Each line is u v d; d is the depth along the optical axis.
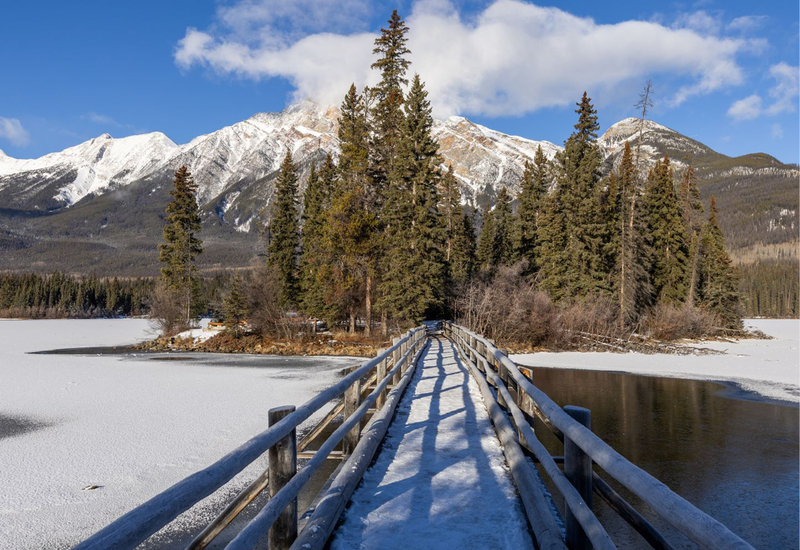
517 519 4.04
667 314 43.69
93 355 37.41
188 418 15.35
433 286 35.59
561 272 42.34
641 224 42.47
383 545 3.60
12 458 11.41
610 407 17.50
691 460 11.53
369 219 38.50
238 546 2.11
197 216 51.88
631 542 7.73
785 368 28.08
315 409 3.66
